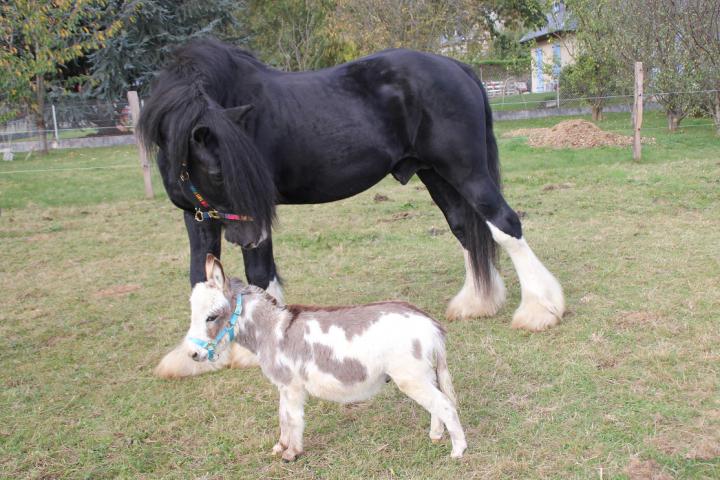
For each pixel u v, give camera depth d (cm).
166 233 845
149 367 444
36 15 1189
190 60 384
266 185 370
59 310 563
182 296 591
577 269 582
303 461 319
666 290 507
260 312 316
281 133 410
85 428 363
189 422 364
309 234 795
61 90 2097
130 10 1966
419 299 546
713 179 923
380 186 1120
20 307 574
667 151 1238
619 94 1869
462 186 458
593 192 909
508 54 2833
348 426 350
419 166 475
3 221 927
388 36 1956
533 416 341
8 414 382
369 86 440
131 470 320
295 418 314
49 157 1694
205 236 408
